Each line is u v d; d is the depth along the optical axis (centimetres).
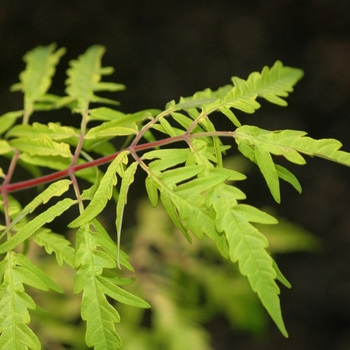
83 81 106
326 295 257
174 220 87
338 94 274
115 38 279
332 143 87
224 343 249
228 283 138
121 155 89
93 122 243
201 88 275
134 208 241
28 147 97
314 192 265
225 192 86
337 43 282
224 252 86
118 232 87
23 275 89
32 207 89
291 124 268
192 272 137
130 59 277
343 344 249
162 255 138
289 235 138
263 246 85
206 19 287
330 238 261
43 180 94
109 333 87
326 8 285
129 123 95
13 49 268
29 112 107
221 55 281
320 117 272
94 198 88
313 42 284
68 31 275
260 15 288
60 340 129
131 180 88
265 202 261
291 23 288
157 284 136
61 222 229
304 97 275
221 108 90
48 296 134
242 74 277
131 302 87
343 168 270
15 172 242
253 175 263
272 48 284
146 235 140
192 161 88
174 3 289
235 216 86
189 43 282
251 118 267
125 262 88
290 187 266
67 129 97
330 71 277
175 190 87
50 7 276
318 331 254
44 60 111
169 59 278
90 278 87
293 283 260
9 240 88
